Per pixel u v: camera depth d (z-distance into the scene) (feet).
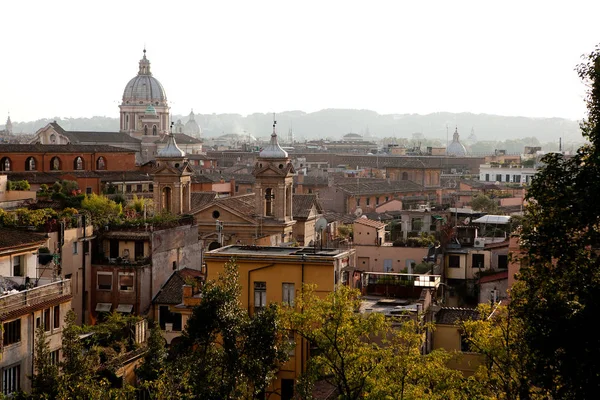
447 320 239.71
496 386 171.53
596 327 134.10
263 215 447.83
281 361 184.03
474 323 179.73
